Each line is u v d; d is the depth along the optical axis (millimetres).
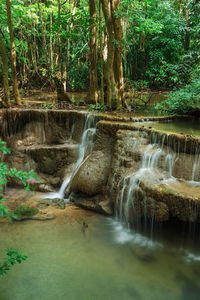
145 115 7387
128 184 5020
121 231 5070
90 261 4207
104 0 7164
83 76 15164
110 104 8188
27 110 7984
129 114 7535
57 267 4059
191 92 7375
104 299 3465
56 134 7930
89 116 7242
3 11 11078
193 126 6211
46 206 6012
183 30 15039
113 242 4719
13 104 9281
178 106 7559
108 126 6238
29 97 11438
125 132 5781
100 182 5926
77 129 7613
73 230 5086
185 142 5008
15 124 8031
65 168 7227
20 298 3459
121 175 5328
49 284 3707
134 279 3824
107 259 4258
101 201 5770
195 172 4871
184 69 11867
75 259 4250
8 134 8023
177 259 4254
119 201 5258
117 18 7426
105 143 6254
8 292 3553
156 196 4418
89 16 7887
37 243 4652
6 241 4688
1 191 6621
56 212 5750
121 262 4191
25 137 7996
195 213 4125
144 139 5602
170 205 4312
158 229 4676
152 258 4285
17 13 11617
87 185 5918
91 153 6395
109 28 7438
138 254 4383
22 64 14922
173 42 14914
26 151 7598
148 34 15141
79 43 14539
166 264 4141
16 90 9164
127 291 3604
